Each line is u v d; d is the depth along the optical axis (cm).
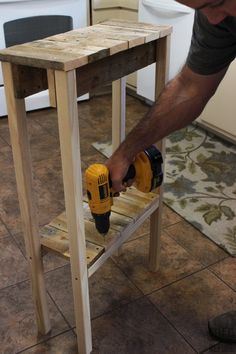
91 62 84
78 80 84
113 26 106
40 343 118
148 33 99
